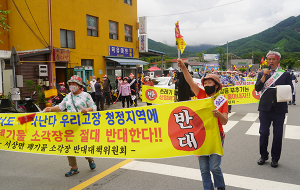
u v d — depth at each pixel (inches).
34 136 163.5
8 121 167.0
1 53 442.0
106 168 180.1
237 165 180.5
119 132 146.3
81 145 155.3
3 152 230.8
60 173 173.3
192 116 125.3
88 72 629.3
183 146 128.3
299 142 236.8
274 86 173.3
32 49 550.9
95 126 152.9
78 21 597.6
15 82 354.6
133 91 522.3
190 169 173.9
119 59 703.7
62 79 574.9
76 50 595.2
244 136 264.5
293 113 399.9
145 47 813.2
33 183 156.6
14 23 565.3
